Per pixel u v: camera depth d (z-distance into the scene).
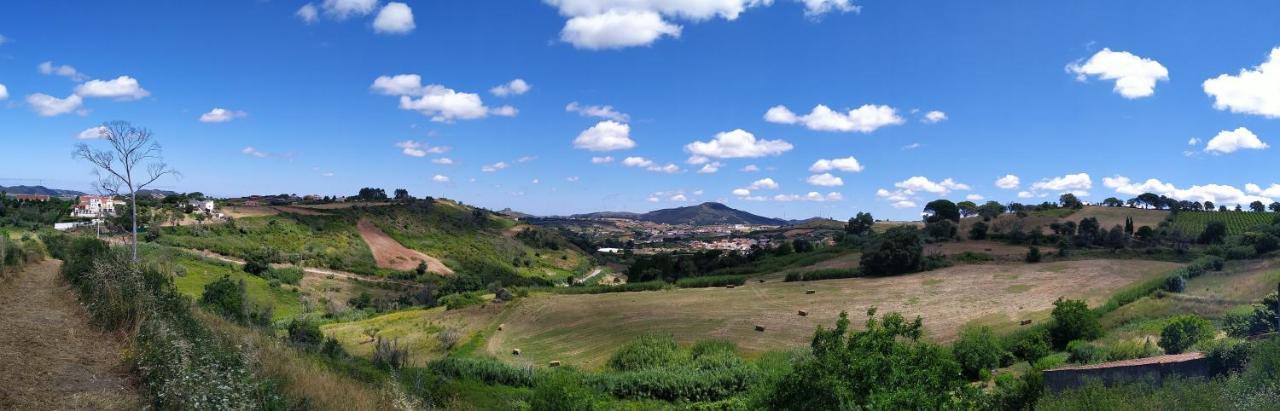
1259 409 14.00
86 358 11.03
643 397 30.47
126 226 75.62
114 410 8.62
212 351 10.93
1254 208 97.75
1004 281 59.03
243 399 8.98
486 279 100.06
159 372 9.43
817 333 12.62
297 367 13.51
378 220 135.00
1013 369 32.84
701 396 30.28
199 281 64.31
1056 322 36.72
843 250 87.00
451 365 34.16
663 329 48.84
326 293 81.50
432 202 172.38
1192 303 38.34
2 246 25.89
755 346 43.25
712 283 70.62
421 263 111.81
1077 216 101.81
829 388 11.76
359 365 24.64
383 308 74.06
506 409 23.58
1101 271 59.34
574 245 175.50
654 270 84.88
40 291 19.50
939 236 89.81
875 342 12.02
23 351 10.83
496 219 178.12
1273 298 30.34
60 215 87.44
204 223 100.94
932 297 55.38
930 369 11.80
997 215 109.19
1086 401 16.45
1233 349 18.70
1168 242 78.25
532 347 47.62
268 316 35.66
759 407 15.31
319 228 118.38
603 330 50.50
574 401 23.83
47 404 8.45
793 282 68.19
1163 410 14.74
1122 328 36.88
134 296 14.71
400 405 13.98
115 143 42.53
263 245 100.44
